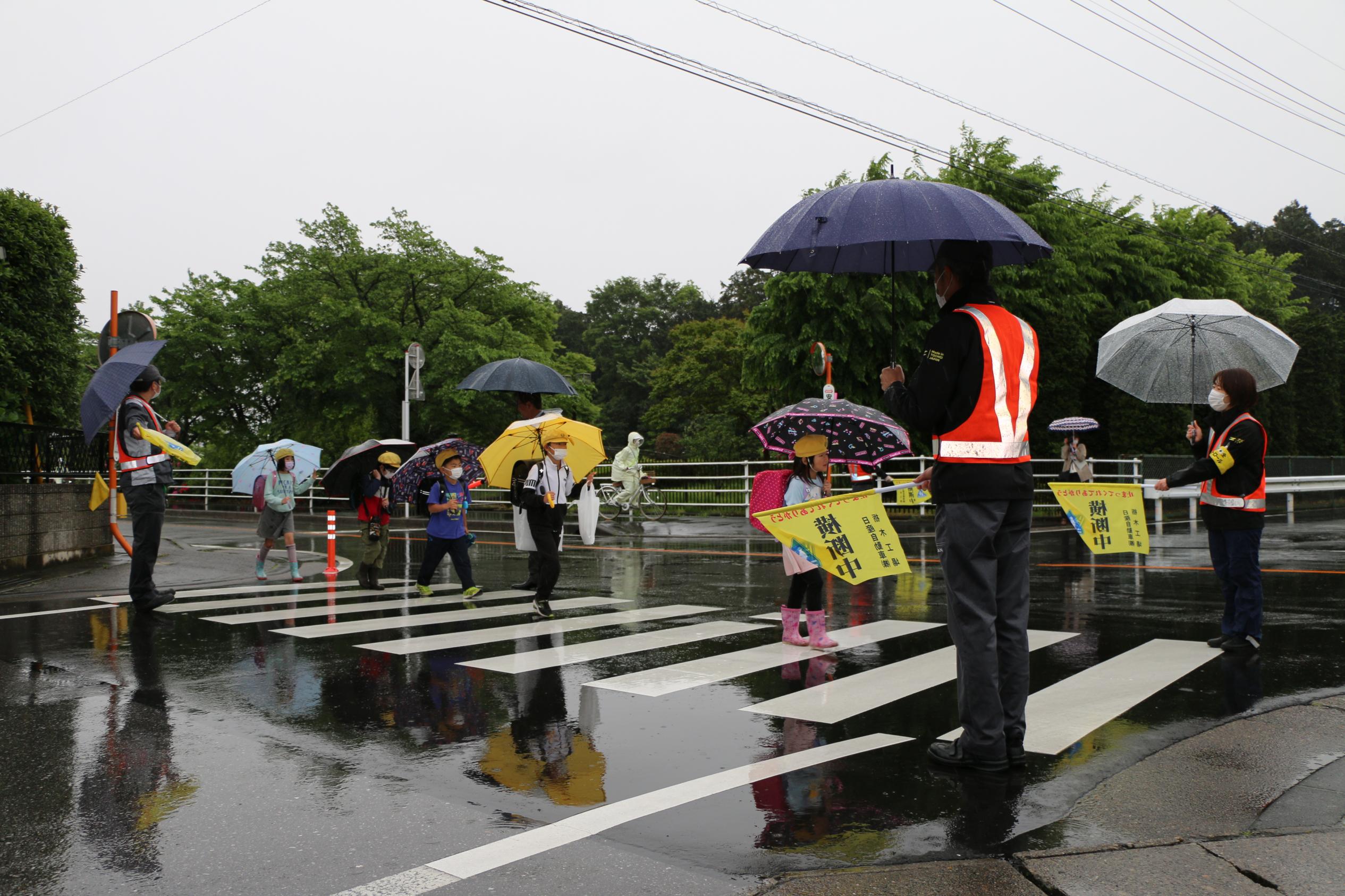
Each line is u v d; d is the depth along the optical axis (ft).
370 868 10.28
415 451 34.88
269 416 115.55
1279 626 24.63
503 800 12.37
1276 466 81.20
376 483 34.06
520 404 32.83
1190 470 21.80
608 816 11.80
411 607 29.53
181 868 10.34
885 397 14.51
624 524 65.92
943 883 9.78
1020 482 13.39
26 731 15.53
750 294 214.28
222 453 114.42
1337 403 110.63
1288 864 10.08
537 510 27.32
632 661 21.15
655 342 225.56
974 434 13.32
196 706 17.16
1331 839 10.77
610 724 16.01
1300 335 109.70
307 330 105.91
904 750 14.55
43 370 55.52
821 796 12.52
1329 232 219.41
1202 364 24.07
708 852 10.68
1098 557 43.34
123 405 28.30
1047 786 12.84
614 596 32.14
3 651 22.07
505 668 20.33
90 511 43.21
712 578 37.60
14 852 10.78
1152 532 56.80
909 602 30.12
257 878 10.07
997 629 13.75
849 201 13.71
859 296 71.41
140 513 27.99
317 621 26.53
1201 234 102.27
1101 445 85.71
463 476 32.35
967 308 13.74
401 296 100.78
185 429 123.75
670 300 229.66
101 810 12.04
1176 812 11.78
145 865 10.43
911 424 13.92
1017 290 77.66
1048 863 10.19
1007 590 13.75
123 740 15.07
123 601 30.42
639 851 10.69
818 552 15.06
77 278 58.08
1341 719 15.93
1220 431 22.07
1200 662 20.53
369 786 12.96
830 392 45.29
